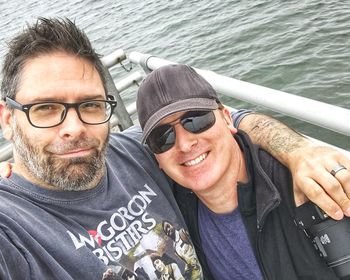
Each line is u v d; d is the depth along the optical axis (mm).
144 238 461
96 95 438
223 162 463
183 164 468
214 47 2689
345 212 384
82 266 404
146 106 459
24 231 385
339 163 402
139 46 3355
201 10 3684
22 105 417
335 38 2186
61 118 419
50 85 415
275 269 466
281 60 2174
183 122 450
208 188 472
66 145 419
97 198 452
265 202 443
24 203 419
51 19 435
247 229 479
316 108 436
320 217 397
